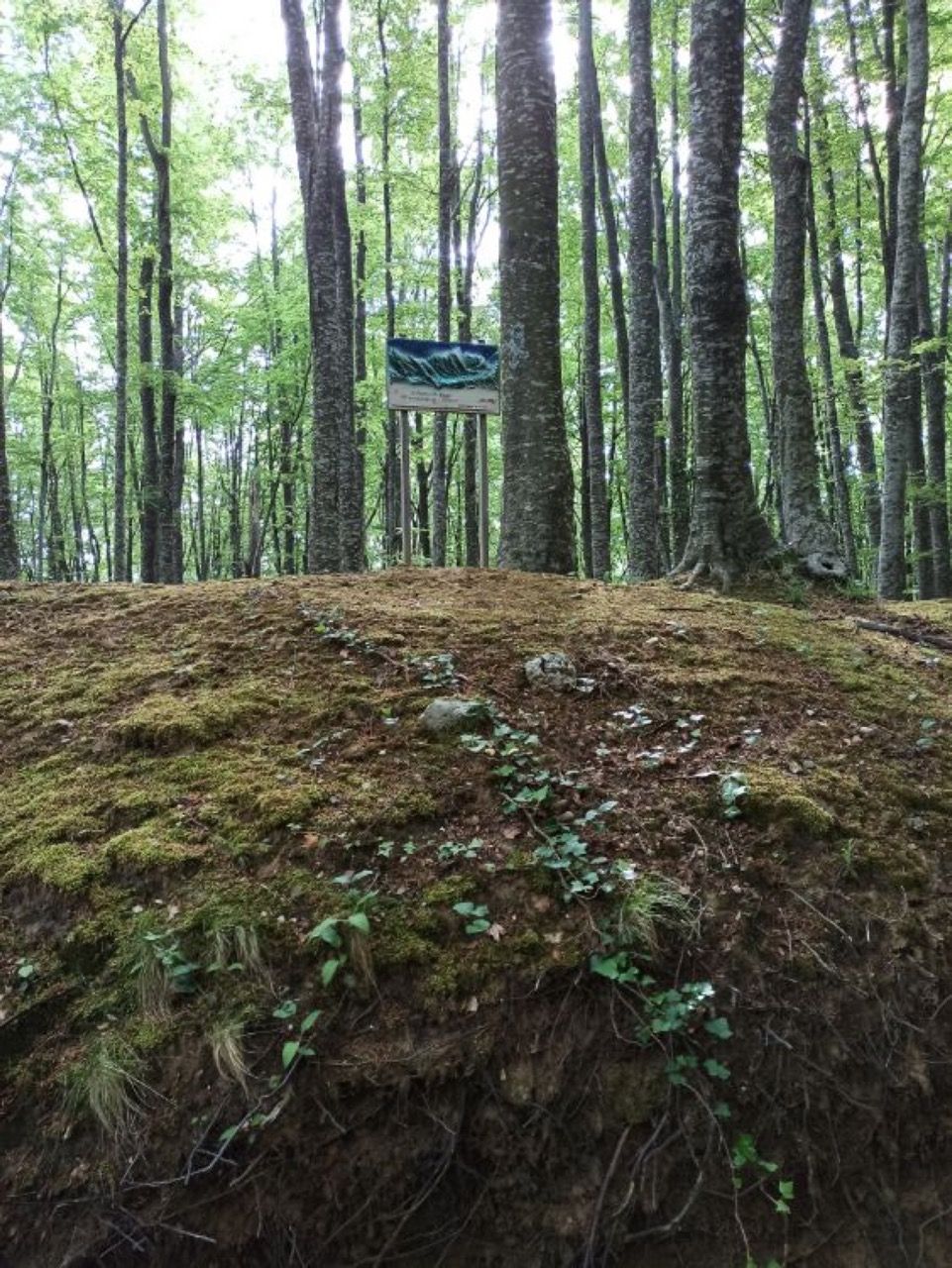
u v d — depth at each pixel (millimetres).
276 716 3785
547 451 6160
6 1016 2580
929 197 14203
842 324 15383
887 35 12602
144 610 5090
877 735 3865
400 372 6188
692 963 2744
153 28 14383
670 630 4699
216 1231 2244
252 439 28734
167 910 2801
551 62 6227
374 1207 2318
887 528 10984
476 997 2607
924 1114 2623
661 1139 2459
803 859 3072
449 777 3363
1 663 4551
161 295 14148
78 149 15023
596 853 3035
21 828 3207
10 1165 2312
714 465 6320
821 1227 2455
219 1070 2420
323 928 2639
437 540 14672
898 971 2812
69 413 27109
